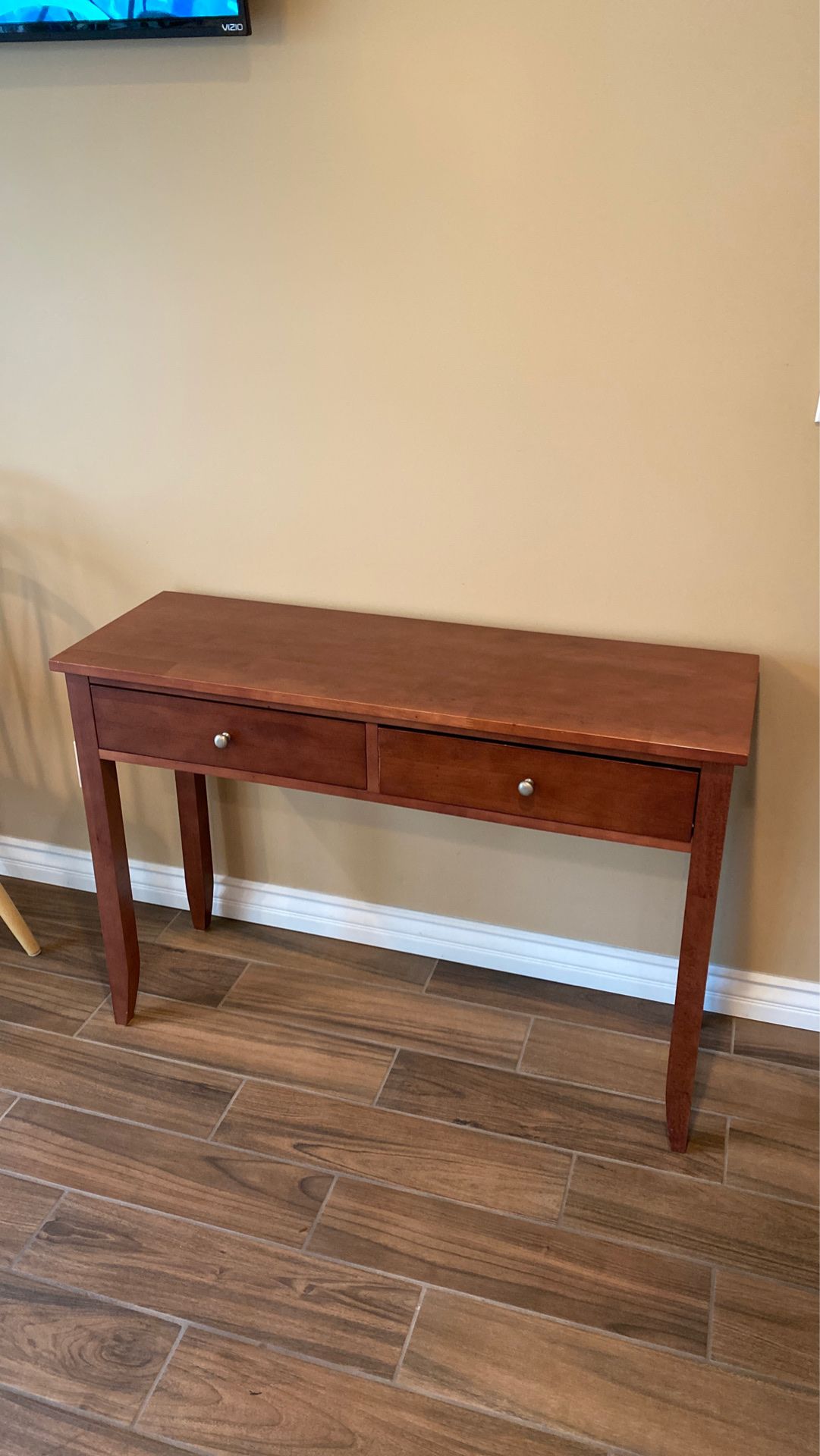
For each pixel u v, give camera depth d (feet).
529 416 6.10
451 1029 7.04
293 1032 7.00
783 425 5.71
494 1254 5.56
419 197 5.81
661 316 5.68
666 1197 5.88
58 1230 5.66
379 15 5.51
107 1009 7.20
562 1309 5.29
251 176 6.02
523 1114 6.40
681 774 5.17
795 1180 5.98
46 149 6.29
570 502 6.22
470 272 5.88
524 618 6.59
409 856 7.46
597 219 5.58
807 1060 6.81
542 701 5.52
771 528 5.94
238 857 7.91
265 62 5.76
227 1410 4.84
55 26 5.82
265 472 6.71
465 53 5.47
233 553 7.01
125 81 5.99
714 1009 7.22
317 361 6.33
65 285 6.60
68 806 8.26
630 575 6.28
